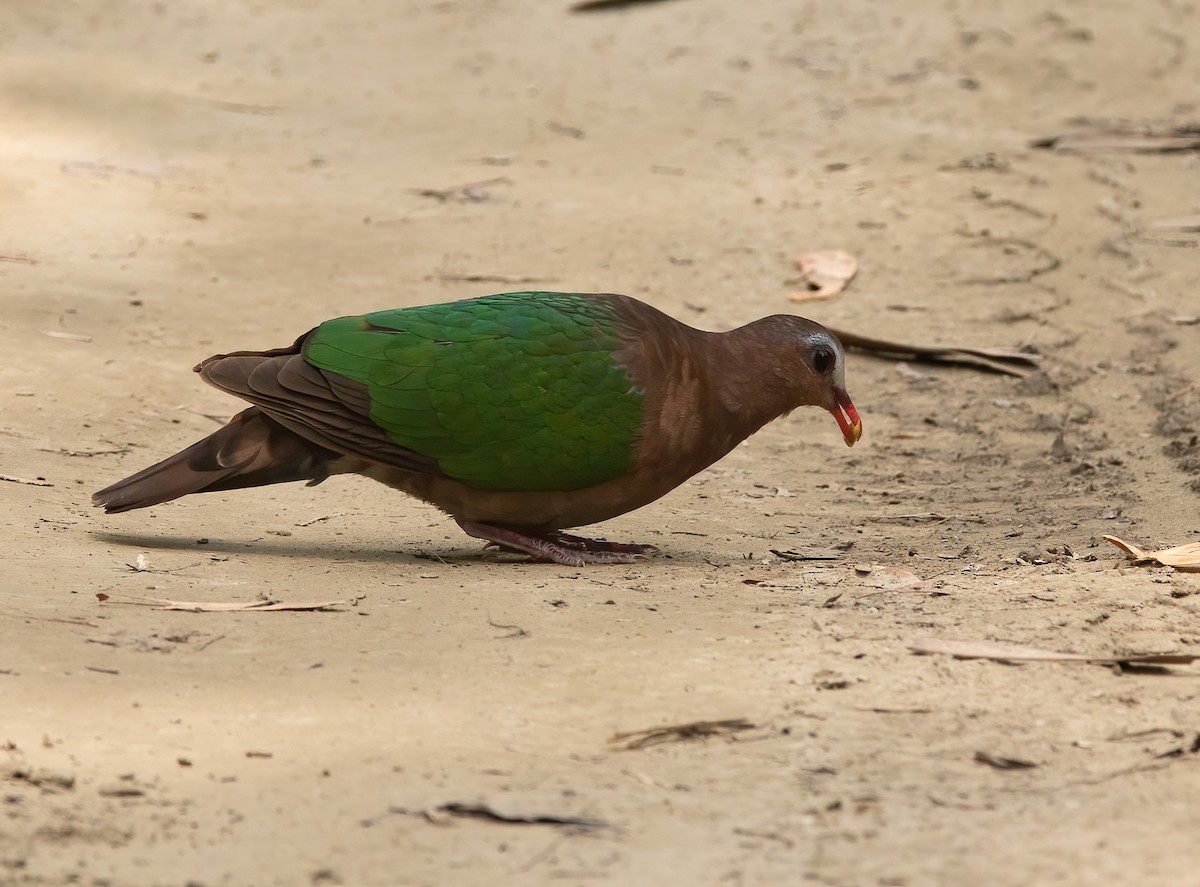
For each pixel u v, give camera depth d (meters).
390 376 14.84
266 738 9.96
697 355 15.47
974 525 17.75
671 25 43.91
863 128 36.59
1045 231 29.64
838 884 8.18
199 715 10.30
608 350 14.95
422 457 15.02
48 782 9.07
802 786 9.41
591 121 37.62
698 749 9.96
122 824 8.68
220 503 17.33
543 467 15.02
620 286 27.14
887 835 8.75
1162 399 23.06
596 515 15.57
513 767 9.59
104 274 25.73
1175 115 36.97
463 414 14.81
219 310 24.78
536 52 42.66
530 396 14.83
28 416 19.19
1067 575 14.30
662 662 11.58
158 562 14.27
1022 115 37.31
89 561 14.03
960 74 39.47
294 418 14.80
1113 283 27.55
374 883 8.12
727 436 15.73
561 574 14.77
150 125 35.94
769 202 31.47
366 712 10.47
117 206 29.47
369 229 29.58
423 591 13.70
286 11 45.94
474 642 12.05
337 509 17.55
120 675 10.95
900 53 41.09
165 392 20.95
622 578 14.59
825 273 27.66
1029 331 25.86
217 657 11.48
